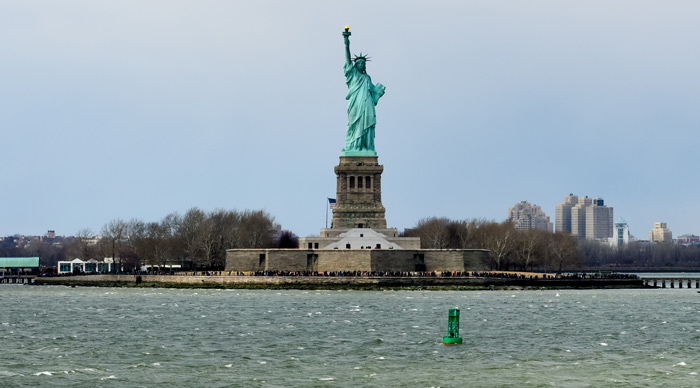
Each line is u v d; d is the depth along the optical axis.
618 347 195.12
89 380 158.75
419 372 166.88
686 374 165.25
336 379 160.75
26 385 154.50
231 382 158.12
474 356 183.12
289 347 193.75
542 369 169.75
